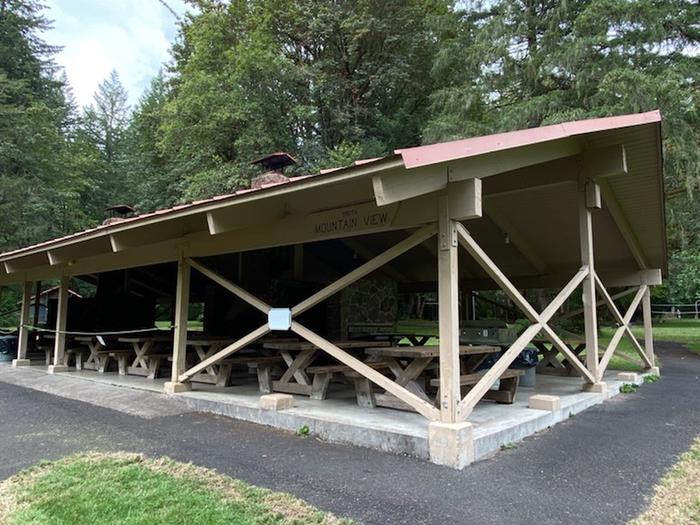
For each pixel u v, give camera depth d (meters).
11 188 18.59
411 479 3.10
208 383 6.34
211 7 21.00
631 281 8.34
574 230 7.20
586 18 12.38
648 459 3.58
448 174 3.62
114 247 5.46
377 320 8.96
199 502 2.73
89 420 4.79
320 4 19.88
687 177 11.38
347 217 4.34
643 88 10.89
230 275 9.16
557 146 5.00
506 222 6.92
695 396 6.28
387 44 19.73
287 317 4.61
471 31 16.36
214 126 17.86
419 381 5.95
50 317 11.00
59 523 2.47
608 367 9.12
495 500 2.78
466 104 14.90
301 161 17.91
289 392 5.57
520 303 4.36
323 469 3.29
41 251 6.98
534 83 14.41
